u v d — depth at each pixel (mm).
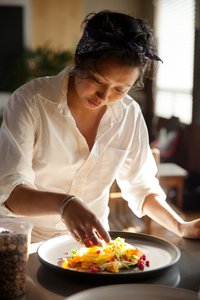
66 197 1116
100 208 1550
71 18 5902
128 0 6469
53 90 1408
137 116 1547
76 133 1431
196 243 1312
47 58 5652
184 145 5199
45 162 1438
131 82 1213
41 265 1104
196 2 5102
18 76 5676
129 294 873
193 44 5254
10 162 1279
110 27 1160
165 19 6008
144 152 1572
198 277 1051
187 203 4598
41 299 925
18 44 5770
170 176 3867
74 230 1062
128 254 1125
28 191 1198
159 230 3648
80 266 1084
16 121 1344
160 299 862
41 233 1484
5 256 903
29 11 5754
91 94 1234
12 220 1005
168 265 1032
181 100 5602
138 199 1536
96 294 863
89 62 1170
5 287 910
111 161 1505
